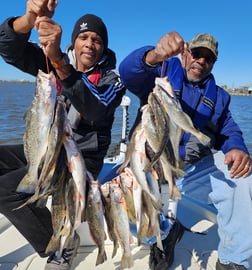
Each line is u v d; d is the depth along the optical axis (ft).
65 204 6.60
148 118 6.46
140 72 7.47
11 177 7.57
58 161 6.35
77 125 8.66
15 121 56.90
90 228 6.86
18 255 8.77
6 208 7.66
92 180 6.88
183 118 6.48
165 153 6.60
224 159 8.64
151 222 7.00
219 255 7.96
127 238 6.97
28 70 8.41
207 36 9.55
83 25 8.79
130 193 6.93
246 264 7.70
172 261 8.39
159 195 6.76
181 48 6.39
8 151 8.75
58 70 6.63
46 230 7.97
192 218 11.30
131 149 6.68
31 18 6.83
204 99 9.73
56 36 6.12
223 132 10.07
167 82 6.64
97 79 8.66
